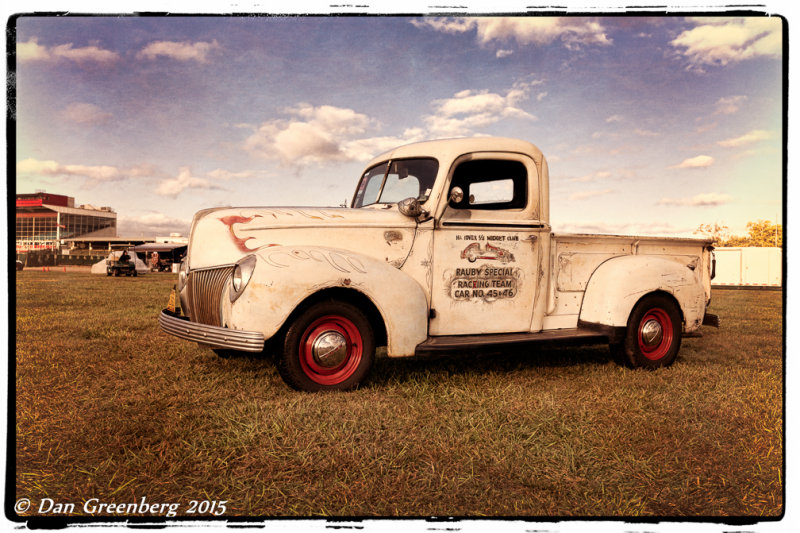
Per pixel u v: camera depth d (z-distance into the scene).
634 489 2.20
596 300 4.29
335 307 3.38
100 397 3.25
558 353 4.98
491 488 2.17
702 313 4.63
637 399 3.36
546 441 2.65
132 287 13.16
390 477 2.23
